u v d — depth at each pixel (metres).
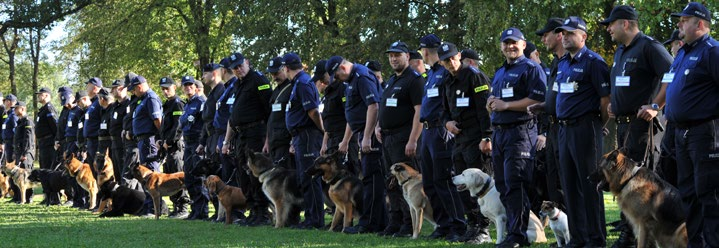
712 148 6.01
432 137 8.64
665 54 6.65
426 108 8.70
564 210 8.14
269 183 11.00
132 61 37.31
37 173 18.02
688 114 6.10
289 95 10.98
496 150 7.80
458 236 8.65
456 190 8.66
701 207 6.19
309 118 10.67
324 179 10.17
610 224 9.91
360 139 10.05
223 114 12.41
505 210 8.01
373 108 9.66
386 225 9.92
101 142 16.33
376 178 9.86
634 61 6.78
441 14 25.27
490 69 22.61
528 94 7.61
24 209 16.62
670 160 6.86
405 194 9.12
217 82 12.79
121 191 14.22
